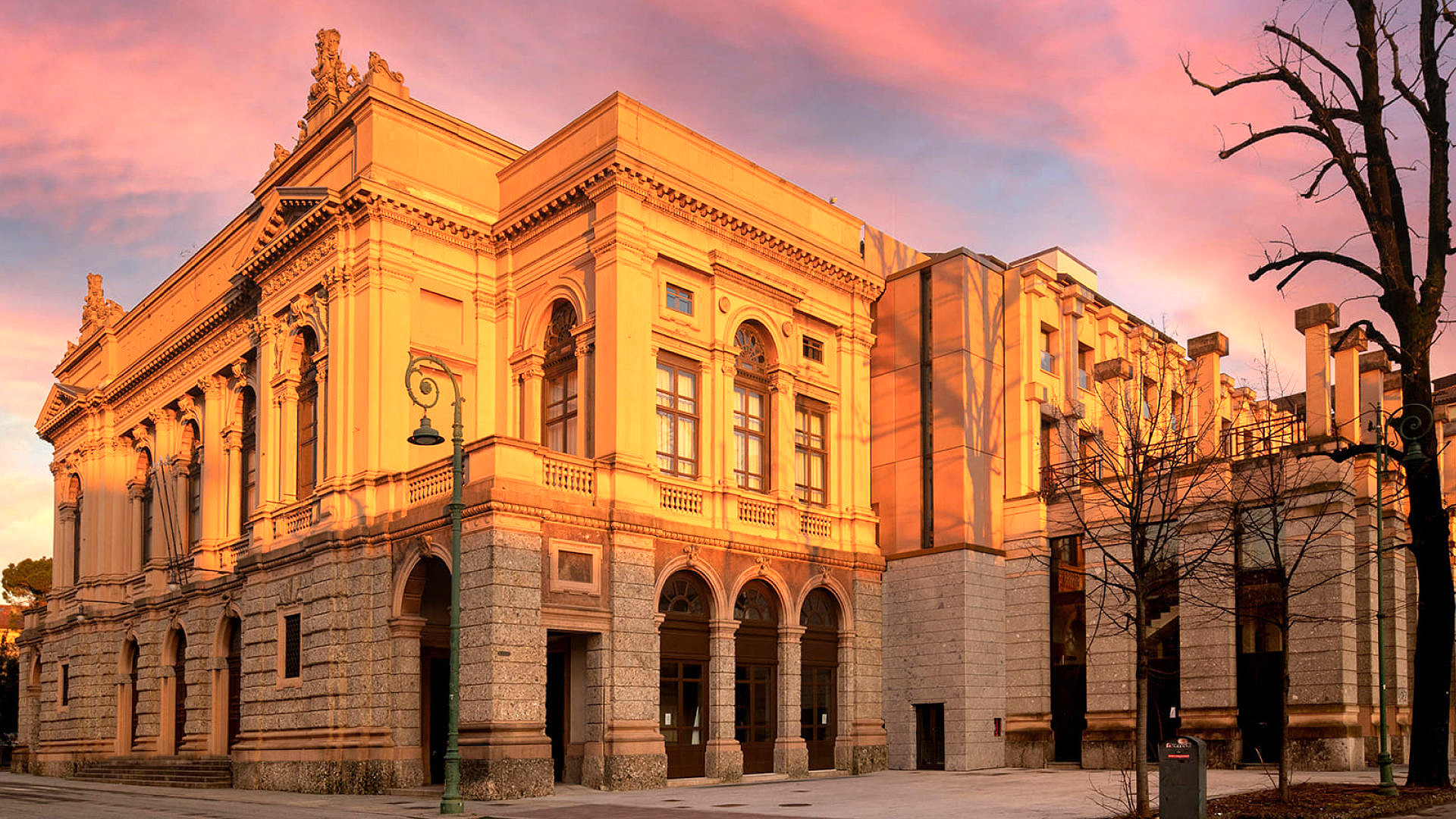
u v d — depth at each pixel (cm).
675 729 2998
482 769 2511
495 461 2658
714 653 3102
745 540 3212
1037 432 3675
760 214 3450
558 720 3002
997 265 3762
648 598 2912
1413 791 2084
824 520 3534
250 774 3191
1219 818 1745
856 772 3397
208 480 3975
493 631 2566
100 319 5444
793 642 3316
